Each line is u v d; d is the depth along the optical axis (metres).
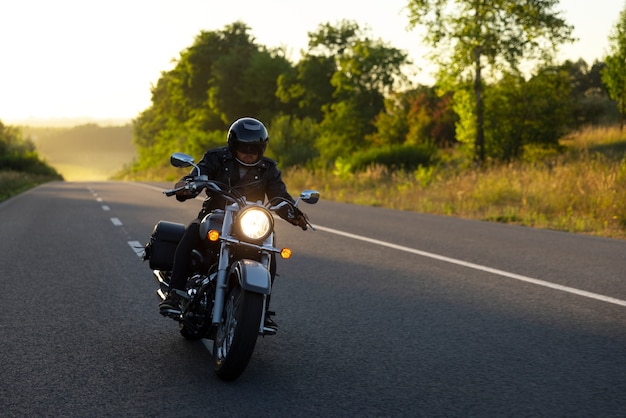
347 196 25.91
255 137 4.95
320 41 80.19
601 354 5.34
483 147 33.69
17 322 6.24
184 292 5.08
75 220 15.85
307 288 7.92
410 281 8.38
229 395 4.35
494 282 8.33
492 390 4.49
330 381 4.65
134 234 13.03
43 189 34.75
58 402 4.20
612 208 15.73
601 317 6.57
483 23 32.75
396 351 5.41
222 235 4.70
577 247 11.50
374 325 6.23
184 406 4.14
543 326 6.21
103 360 5.10
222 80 87.88
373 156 35.03
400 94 69.56
